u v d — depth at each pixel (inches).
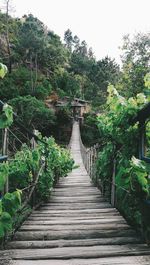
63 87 2474.2
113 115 185.9
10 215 113.4
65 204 275.4
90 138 1855.3
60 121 1893.5
